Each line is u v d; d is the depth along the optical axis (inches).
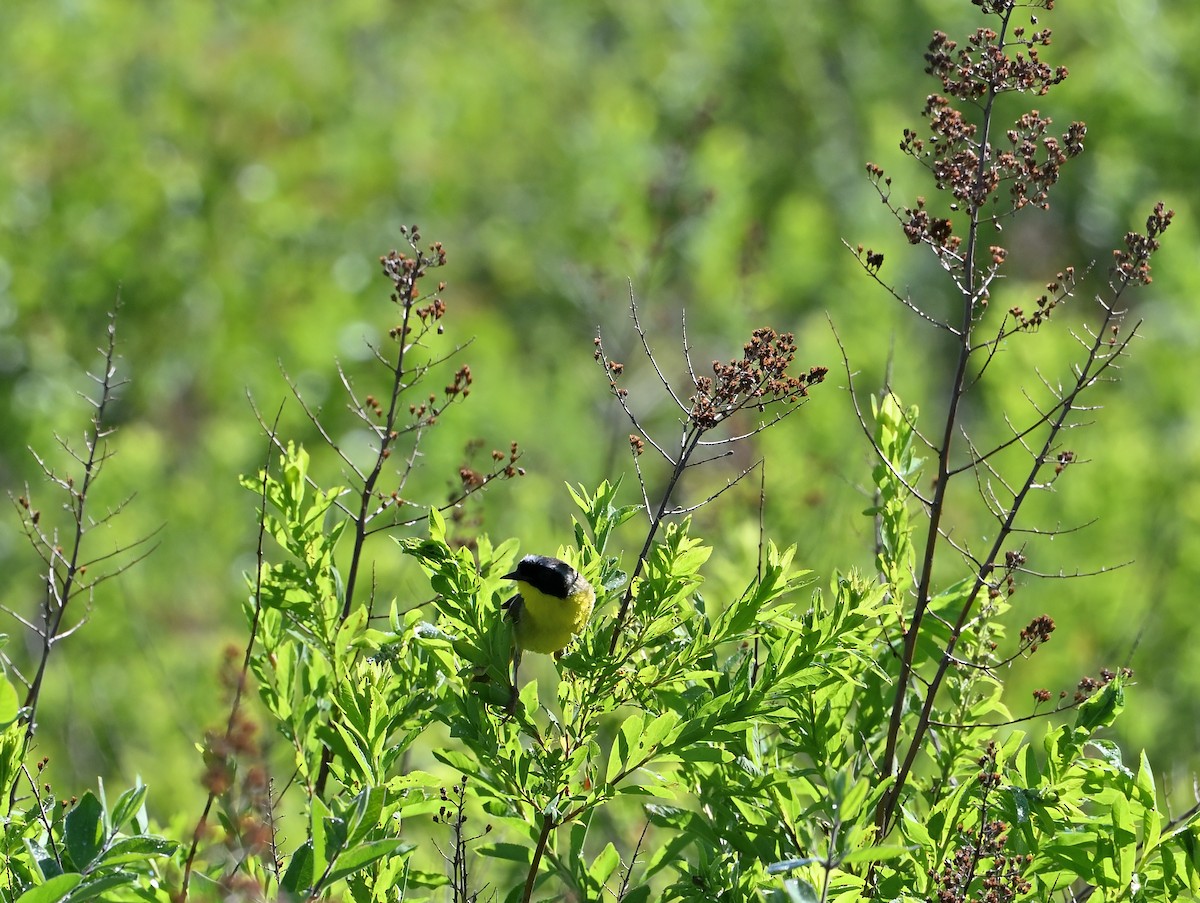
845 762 275.4
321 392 819.4
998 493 635.5
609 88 1173.1
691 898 256.1
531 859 259.8
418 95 1250.6
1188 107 1039.0
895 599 280.5
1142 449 651.5
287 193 1048.2
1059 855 249.4
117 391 853.8
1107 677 269.9
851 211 1028.5
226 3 1157.1
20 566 658.2
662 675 247.3
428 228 1119.6
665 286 871.1
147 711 551.8
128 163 935.0
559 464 776.9
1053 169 251.3
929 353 926.4
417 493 679.1
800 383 242.2
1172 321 823.1
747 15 1182.9
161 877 249.3
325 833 218.4
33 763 382.3
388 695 264.8
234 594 669.3
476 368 845.8
